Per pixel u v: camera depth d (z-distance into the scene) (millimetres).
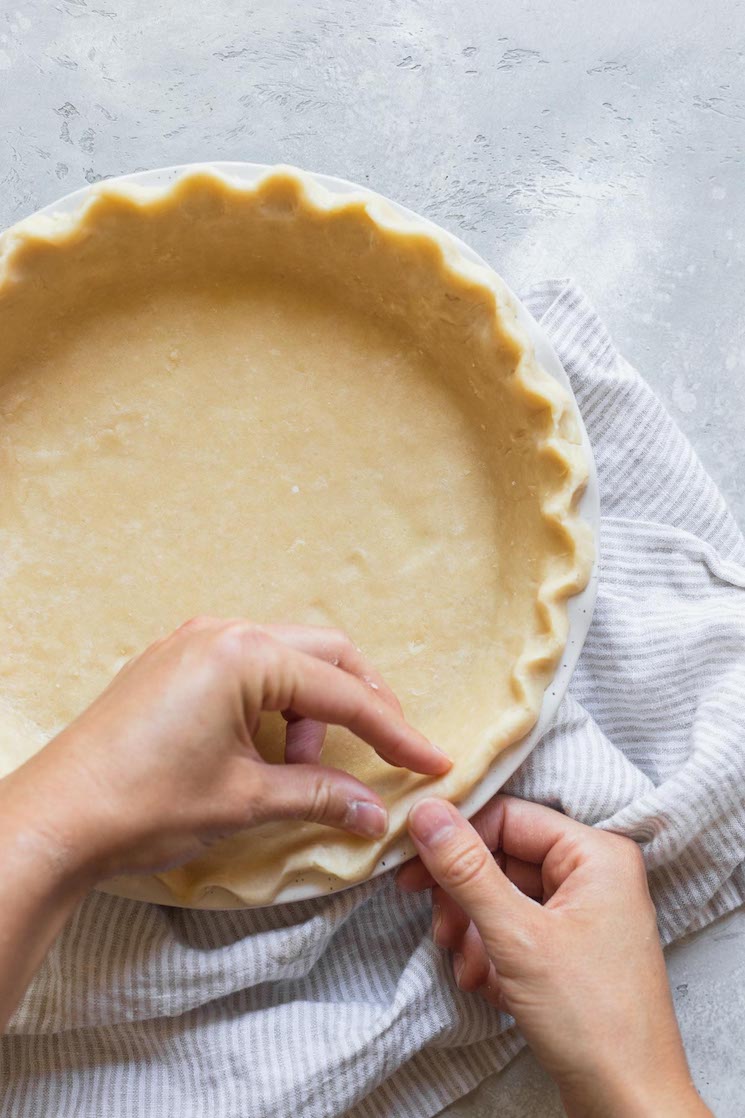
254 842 877
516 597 913
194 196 864
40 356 922
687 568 1021
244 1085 935
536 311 1036
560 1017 877
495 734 868
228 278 928
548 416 875
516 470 915
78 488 923
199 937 976
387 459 933
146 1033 954
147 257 903
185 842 754
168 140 1088
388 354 937
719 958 1042
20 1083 964
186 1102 944
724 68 1116
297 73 1096
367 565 929
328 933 949
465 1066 1007
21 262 860
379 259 889
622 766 980
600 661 1018
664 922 1009
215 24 1093
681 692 1009
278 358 933
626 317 1109
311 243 896
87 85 1085
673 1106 869
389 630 925
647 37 1113
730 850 987
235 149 1090
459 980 954
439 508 932
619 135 1111
